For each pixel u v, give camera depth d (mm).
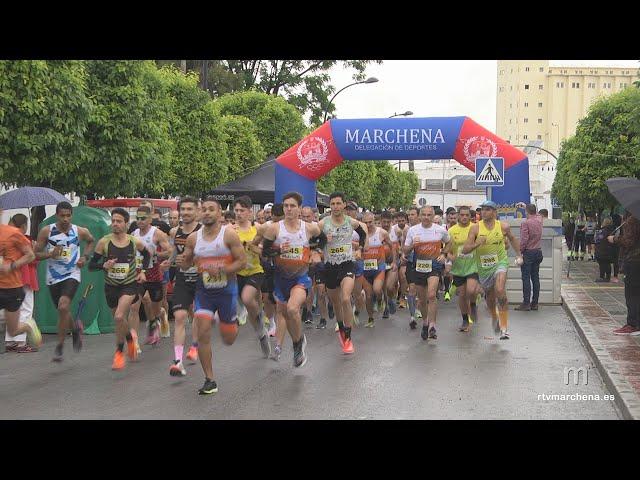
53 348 11211
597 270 28578
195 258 8141
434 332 11867
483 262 11664
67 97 14531
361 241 10531
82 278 12750
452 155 19500
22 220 11938
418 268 12070
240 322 14461
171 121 24531
